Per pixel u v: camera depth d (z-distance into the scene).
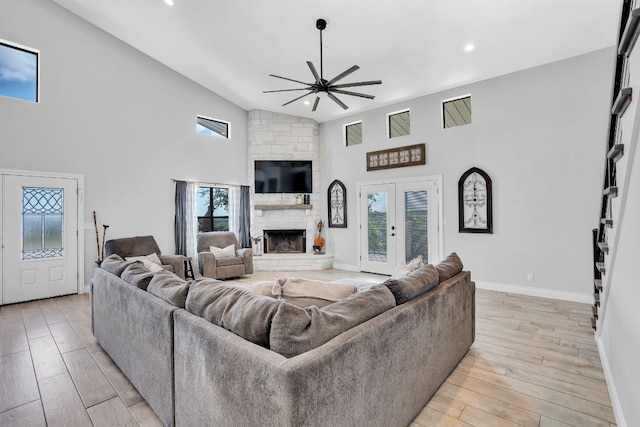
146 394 1.97
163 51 5.30
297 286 2.05
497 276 4.79
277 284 2.05
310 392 1.09
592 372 2.36
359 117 6.51
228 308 1.46
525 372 2.38
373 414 1.44
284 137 6.97
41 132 4.51
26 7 4.39
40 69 4.50
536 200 4.46
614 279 2.09
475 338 3.02
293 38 4.15
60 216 4.70
